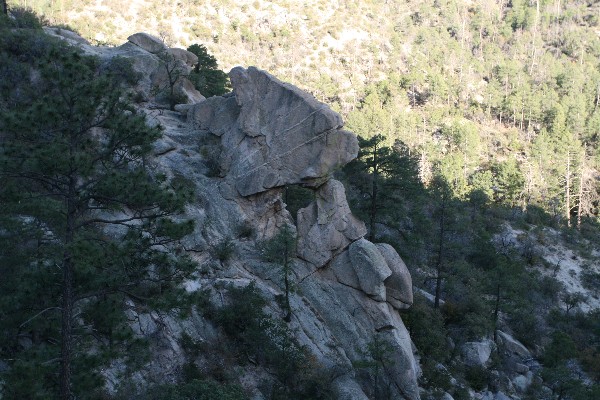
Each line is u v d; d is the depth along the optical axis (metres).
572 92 129.88
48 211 22.08
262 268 35.31
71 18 108.38
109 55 47.50
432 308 46.19
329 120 35.53
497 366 44.06
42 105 20.41
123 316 22.77
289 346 31.17
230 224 36.12
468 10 182.00
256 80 37.88
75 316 22.06
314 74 123.69
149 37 51.22
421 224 50.50
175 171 37.09
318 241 35.97
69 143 21.25
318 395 30.52
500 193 93.69
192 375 28.42
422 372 37.62
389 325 34.84
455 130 104.62
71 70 20.88
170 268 24.08
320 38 132.75
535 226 84.94
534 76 141.62
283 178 36.25
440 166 90.69
